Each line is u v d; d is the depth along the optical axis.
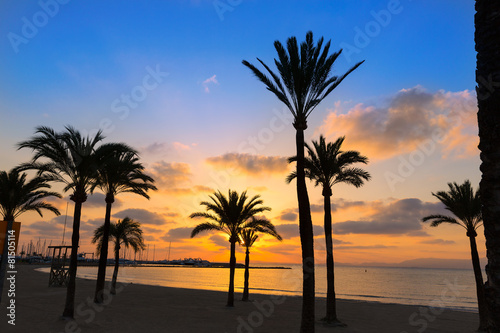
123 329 16.34
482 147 5.17
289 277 140.12
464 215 22.20
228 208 27.27
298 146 16.50
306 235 15.38
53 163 18.41
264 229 28.70
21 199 24.27
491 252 4.89
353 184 21.91
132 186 24.95
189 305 27.47
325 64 17.05
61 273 38.44
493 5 5.36
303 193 15.91
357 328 19.86
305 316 14.54
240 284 87.31
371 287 100.62
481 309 21.00
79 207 17.98
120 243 35.62
